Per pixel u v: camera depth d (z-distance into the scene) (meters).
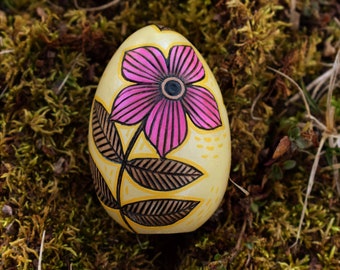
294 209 0.25
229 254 0.23
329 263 0.24
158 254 0.24
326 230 0.24
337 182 0.25
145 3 0.26
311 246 0.24
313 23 0.27
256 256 0.23
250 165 0.25
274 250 0.24
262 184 0.24
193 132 0.19
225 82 0.24
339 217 0.25
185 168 0.19
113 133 0.20
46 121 0.24
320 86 0.27
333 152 0.25
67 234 0.23
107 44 0.25
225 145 0.20
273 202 0.24
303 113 0.26
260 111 0.25
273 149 0.25
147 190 0.19
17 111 0.24
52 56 0.25
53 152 0.24
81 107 0.25
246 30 0.24
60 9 0.26
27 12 0.26
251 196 0.24
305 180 0.25
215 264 0.23
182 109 0.19
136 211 0.20
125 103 0.19
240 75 0.25
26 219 0.23
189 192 0.20
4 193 0.23
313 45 0.26
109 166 0.20
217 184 0.20
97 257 0.23
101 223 0.24
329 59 0.27
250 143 0.25
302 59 0.26
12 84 0.24
